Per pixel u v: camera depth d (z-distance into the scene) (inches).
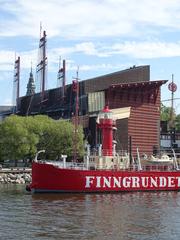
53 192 2532.0
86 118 5349.4
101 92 5428.2
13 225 1553.9
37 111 6830.7
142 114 5546.3
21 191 2751.0
